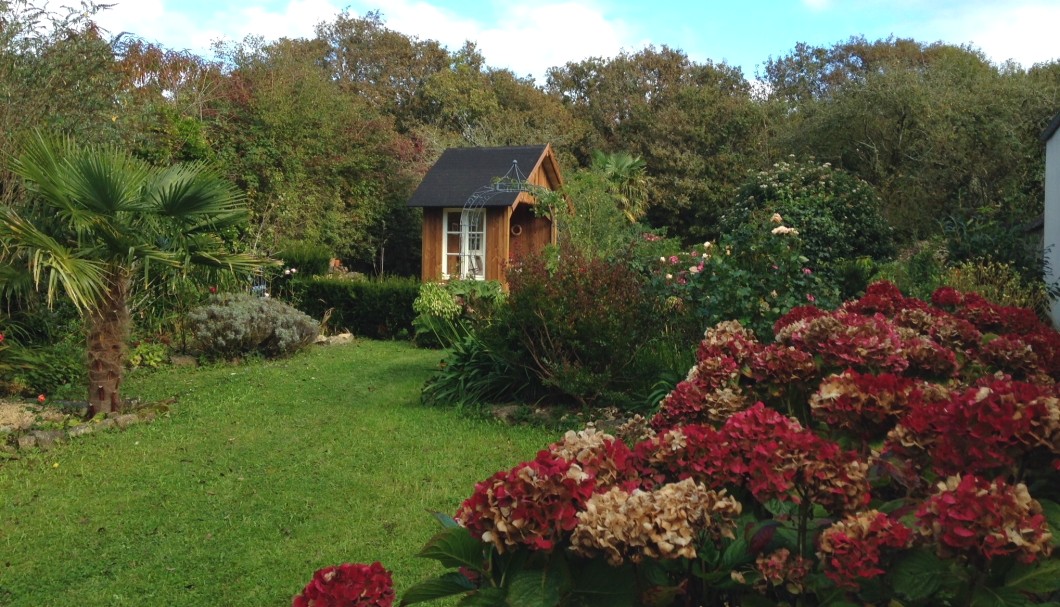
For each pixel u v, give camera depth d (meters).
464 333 11.95
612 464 2.19
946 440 2.01
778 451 2.03
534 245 17.59
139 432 6.80
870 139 22.00
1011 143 18.62
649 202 29.12
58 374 8.19
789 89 37.66
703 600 2.04
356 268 24.34
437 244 17.45
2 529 4.68
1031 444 1.89
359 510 4.95
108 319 7.16
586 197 12.30
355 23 36.38
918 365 3.41
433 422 7.14
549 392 7.64
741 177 29.00
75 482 5.51
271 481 5.53
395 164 24.14
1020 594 1.71
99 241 7.01
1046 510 2.01
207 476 5.64
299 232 19.98
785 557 1.91
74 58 9.78
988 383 2.64
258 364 10.43
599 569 1.90
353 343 12.77
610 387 7.33
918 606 1.81
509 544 1.87
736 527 2.10
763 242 7.23
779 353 3.25
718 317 7.00
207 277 7.80
